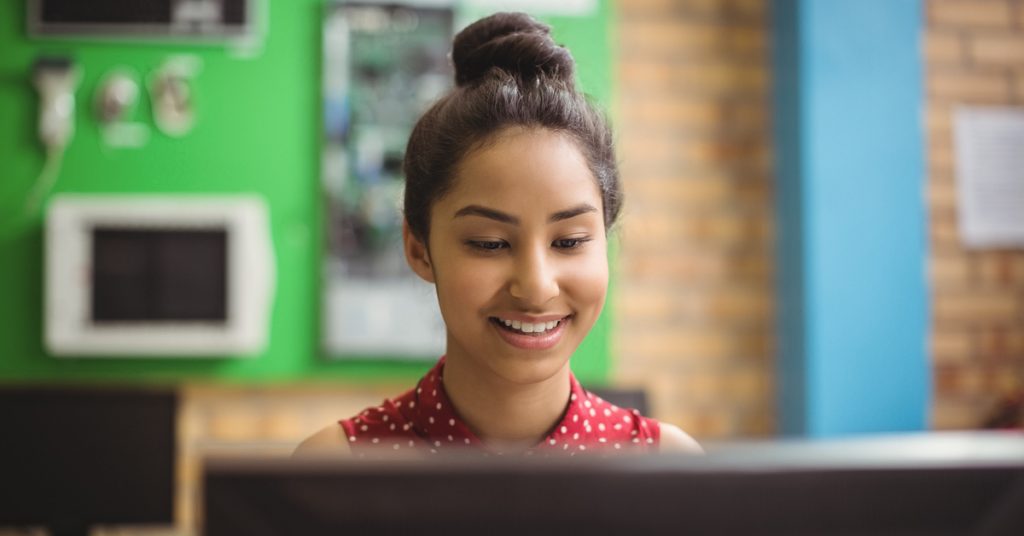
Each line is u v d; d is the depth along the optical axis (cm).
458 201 101
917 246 315
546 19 311
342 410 305
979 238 337
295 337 303
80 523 221
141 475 223
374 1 303
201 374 301
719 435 323
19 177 298
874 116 315
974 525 62
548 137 101
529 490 59
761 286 327
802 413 314
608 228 112
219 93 304
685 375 322
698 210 324
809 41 313
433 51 304
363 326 301
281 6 305
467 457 60
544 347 101
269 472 58
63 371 297
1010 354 338
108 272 289
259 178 304
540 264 98
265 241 301
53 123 294
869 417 311
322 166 305
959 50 338
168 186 302
